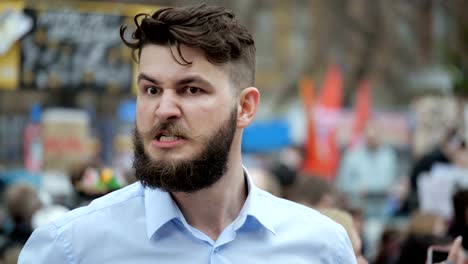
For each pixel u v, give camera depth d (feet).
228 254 9.22
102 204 9.23
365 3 81.35
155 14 8.73
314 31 81.05
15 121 34.78
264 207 9.58
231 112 8.87
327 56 80.64
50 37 21.74
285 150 40.68
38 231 9.10
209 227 9.27
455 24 73.26
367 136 41.42
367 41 80.94
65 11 21.79
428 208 24.97
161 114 8.55
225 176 9.11
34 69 21.65
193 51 8.64
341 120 47.57
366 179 40.68
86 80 22.02
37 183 28.94
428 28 78.95
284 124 47.06
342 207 19.83
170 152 8.62
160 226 8.96
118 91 22.29
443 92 57.31
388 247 24.06
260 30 80.43
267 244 9.39
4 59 21.43
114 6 22.08
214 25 8.74
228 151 8.87
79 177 18.26
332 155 36.99
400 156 56.49
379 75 80.23
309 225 9.70
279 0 80.48
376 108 77.77
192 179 8.64
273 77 79.77
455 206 19.16
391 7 80.84
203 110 8.66
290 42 80.74
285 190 22.45
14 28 21.29
